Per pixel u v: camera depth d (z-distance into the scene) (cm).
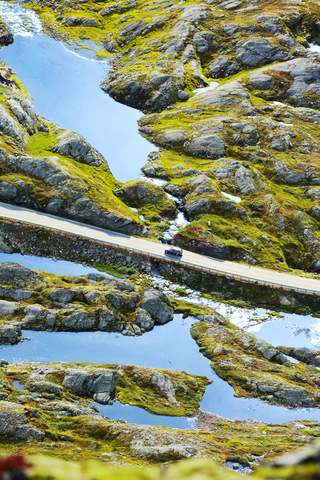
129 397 6247
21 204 9750
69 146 11938
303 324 8725
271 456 5128
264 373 7288
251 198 11419
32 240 9062
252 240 10144
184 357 7494
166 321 8206
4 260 8675
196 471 1011
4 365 6122
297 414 6650
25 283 7806
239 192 11600
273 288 9094
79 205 9856
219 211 10769
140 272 9200
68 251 9144
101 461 4400
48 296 7681
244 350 7756
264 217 10938
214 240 9844
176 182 11831
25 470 914
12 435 4612
